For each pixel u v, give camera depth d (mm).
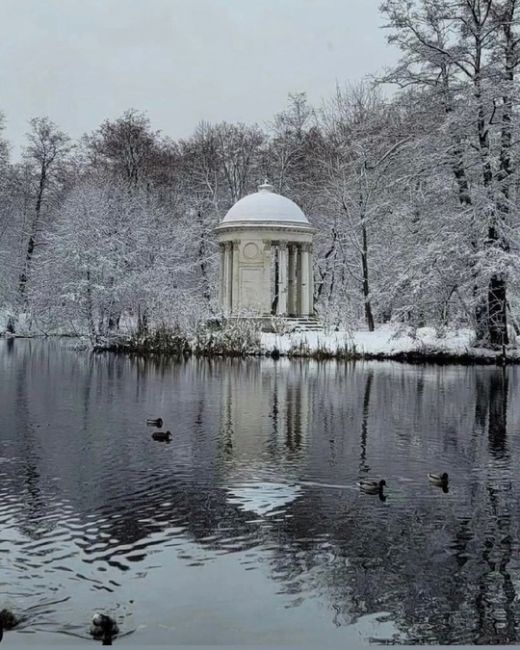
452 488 13383
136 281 47719
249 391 26359
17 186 61938
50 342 54031
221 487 13250
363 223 47125
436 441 17500
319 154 59938
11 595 8742
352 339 41344
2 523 11156
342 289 52438
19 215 62969
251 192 65625
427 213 39625
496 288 36906
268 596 8805
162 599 8695
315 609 8500
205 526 11141
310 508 12078
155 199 58656
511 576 9422
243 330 42812
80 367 35375
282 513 11805
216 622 8172
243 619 8250
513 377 31391
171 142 67250
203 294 57469
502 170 37094
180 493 12852
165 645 7699
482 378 30922
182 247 57188
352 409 22234
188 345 43125
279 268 50125
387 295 39125
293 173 63719
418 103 39531
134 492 12891
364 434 18312
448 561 9898
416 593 8930
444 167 38375
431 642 7816
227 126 68062
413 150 39562
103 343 46156
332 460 15414
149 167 62250
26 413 20969
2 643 7719
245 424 19547
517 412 21828
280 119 66125
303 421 20078
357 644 7742
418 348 38250
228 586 9047
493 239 36906
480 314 37719
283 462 15203
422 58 39062
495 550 10289
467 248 36375
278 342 42688
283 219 50594
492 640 7875
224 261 51656
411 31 39344
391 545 10438
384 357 39031
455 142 37875
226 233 51188
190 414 21094
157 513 11727
